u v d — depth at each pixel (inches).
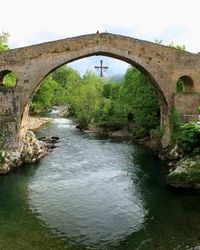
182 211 887.7
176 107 1441.9
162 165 1334.9
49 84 3230.8
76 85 4709.6
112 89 3270.2
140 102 1772.9
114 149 1642.5
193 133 1188.5
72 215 861.8
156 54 1451.8
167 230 782.5
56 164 1343.5
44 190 1040.2
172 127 1443.2
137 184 1104.8
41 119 2783.0
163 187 1074.1
